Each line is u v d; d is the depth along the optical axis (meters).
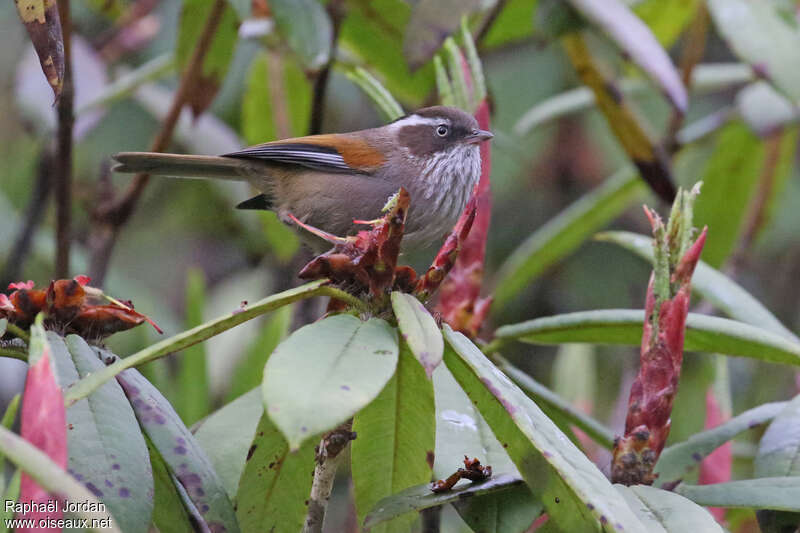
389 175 9.05
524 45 10.63
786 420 5.35
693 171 12.79
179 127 10.82
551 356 12.08
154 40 11.87
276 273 11.55
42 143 10.03
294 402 3.45
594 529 4.12
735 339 5.34
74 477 4.03
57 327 4.63
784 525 5.05
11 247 11.04
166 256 13.52
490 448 5.23
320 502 4.92
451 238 4.78
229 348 9.95
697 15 9.67
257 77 10.52
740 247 10.71
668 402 4.95
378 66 9.77
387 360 3.88
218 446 5.39
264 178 9.27
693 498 4.81
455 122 9.29
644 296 12.40
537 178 13.16
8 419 3.95
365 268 4.64
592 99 10.41
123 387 4.46
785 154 10.40
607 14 7.81
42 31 4.42
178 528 4.70
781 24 7.89
